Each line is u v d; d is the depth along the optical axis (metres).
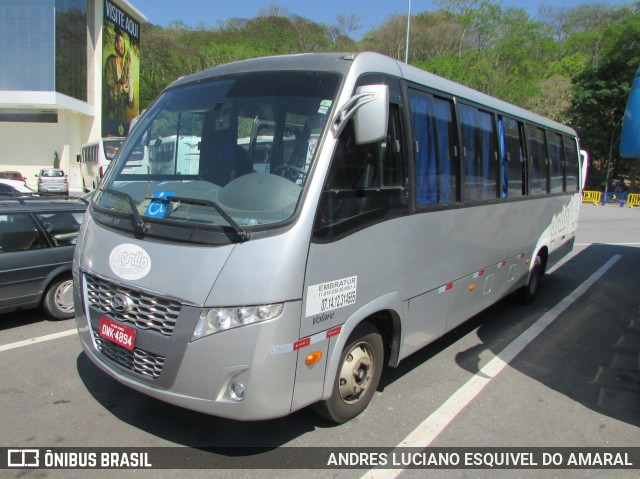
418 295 4.04
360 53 3.47
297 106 3.22
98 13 43.47
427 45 53.47
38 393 4.02
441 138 4.30
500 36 52.06
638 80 4.18
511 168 5.82
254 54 58.94
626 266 10.66
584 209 29.31
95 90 44.03
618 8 59.56
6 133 40.69
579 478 3.19
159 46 61.91
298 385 2.97
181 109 3.73
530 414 4.00
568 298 7.79
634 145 4.13
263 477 3.03
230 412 2.82
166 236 3.01
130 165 3.71
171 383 2.90
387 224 3.53
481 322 6.39
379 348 3.79
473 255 4.96
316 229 2.93
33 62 37.38
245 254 2.77
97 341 3.42
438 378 4.59
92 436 3.41
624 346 5.71
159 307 2.95
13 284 5.50
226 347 2.76
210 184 3.21
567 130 8.20
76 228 6.18
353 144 3.21
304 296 2.89
